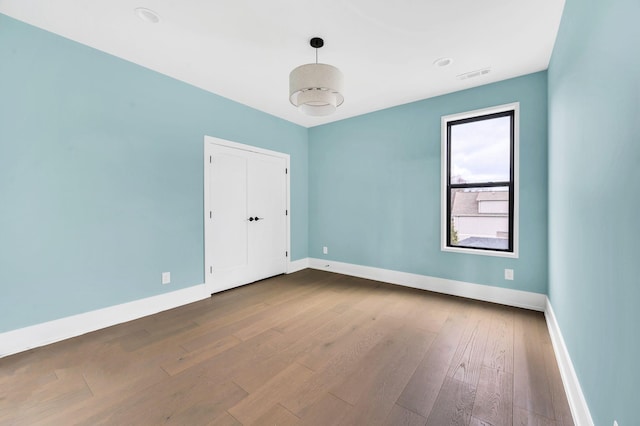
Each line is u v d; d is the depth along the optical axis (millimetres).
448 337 2268
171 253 2961
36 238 2141
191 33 2195
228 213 3553
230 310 2873
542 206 2756
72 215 2309
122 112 2586
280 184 4293
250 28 2125
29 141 2102
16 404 1507
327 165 4527
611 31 1055
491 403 1516
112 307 2529
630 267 889
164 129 2893
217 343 2184
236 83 3090
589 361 1305
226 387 1654
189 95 3100
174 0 1832
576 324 1562
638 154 833
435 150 3426
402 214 3725
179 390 1627
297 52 2457
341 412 1452
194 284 3164
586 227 1398
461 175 3316
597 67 1221
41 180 2158
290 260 4480
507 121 3025
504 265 2996
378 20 2021
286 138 4367
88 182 2391
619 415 962
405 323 2541
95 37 2256
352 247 4266
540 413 1443
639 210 825
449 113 3309
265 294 3389
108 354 2023
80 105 2340
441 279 3418
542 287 2781
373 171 3992
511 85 2908
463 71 2775
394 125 3762
